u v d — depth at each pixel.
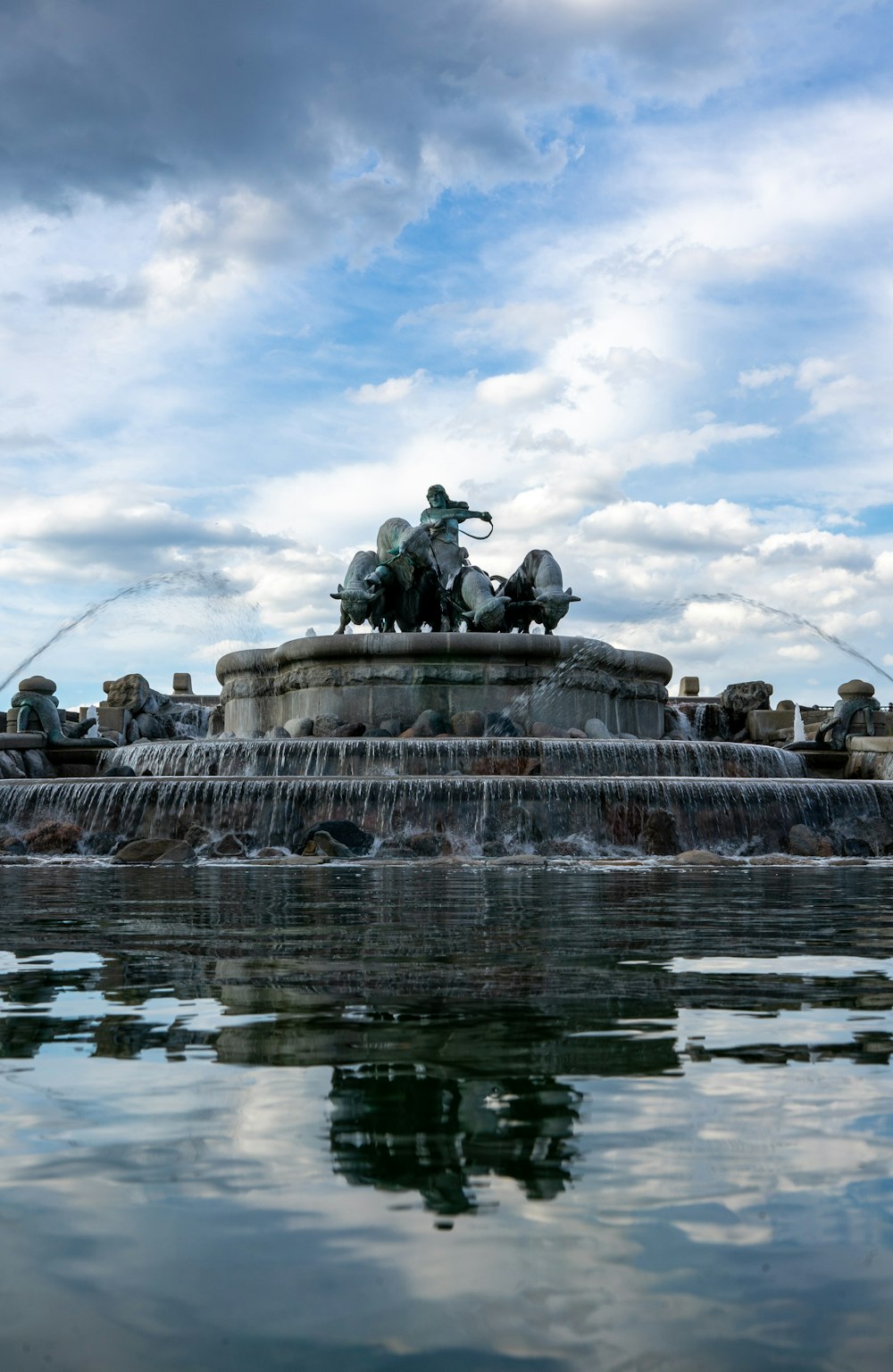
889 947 5.65
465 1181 1.95
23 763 28.70
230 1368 1.30
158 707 41.06
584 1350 1.35
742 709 39.56
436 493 36.16
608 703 33.25
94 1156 2.09
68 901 9.17
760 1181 1.94
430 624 35.56
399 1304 1.47
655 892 10.43
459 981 4.40
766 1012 3.65
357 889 10.76
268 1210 1.80
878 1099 2.49
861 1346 1.37
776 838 21.08
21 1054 3.00
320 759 24.25
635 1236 1.69
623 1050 3.03
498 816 20.09
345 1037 3.21
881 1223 1.75
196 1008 3.75
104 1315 1.45
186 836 19.86
